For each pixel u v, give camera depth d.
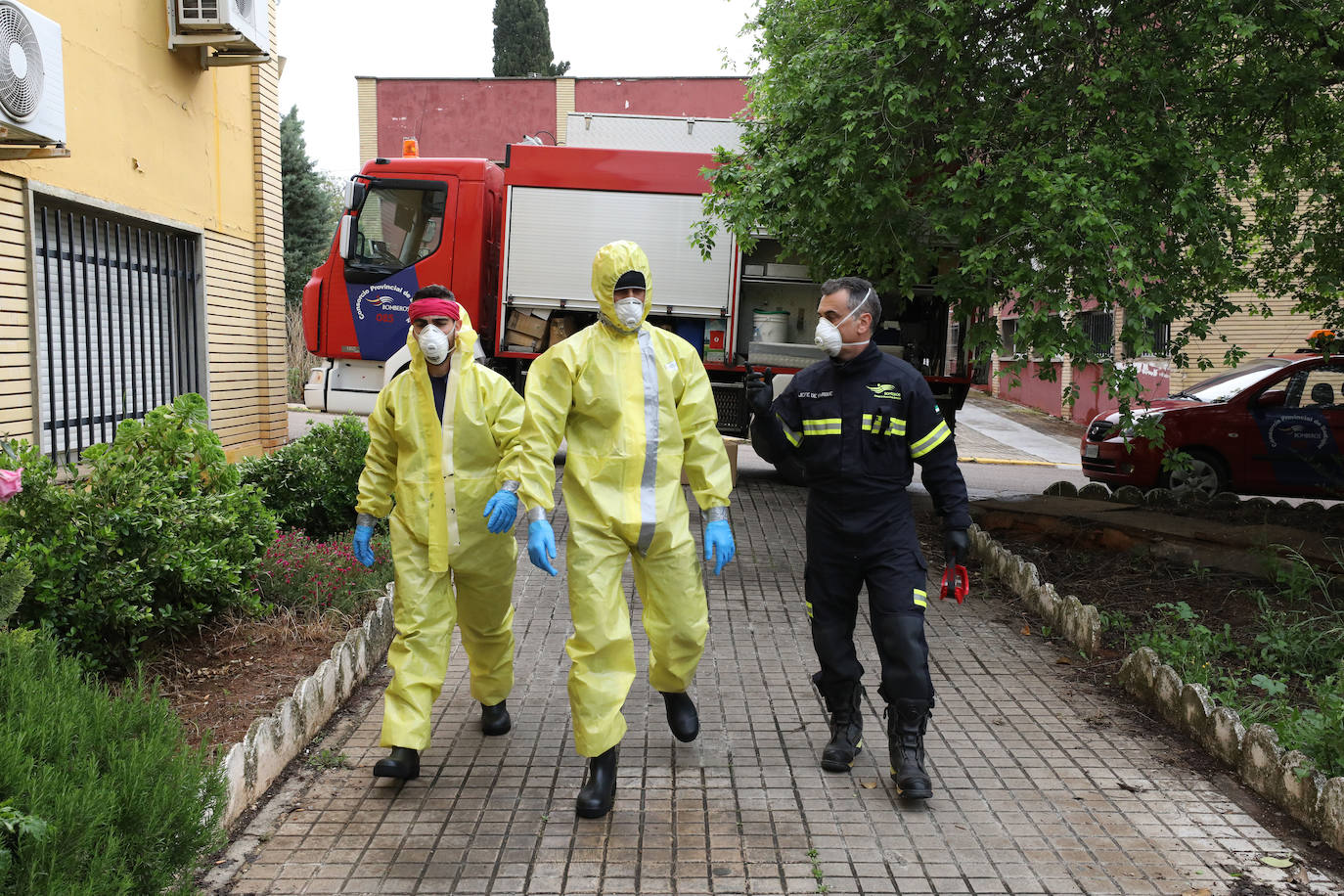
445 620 3.87
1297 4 6.65
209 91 9.38
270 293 10.70
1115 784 3.91
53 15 6.87
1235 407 10.85
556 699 4.75
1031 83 7.31
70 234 7.38
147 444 5.07
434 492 3.82
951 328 10.55
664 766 4.04
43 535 4.21
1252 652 5.17
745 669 5.21
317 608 5.36
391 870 3.23
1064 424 20.95
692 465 3.82
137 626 4.37
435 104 25.22
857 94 6.94
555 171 10.30
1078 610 5.58
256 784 3.67
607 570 3.64
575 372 3.65
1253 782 3.87
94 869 2.24
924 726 3.81
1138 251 6.55
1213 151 6.87
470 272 10.52
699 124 10.69
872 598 3.83
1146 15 7.00
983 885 3.18
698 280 10.38
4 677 2.75
